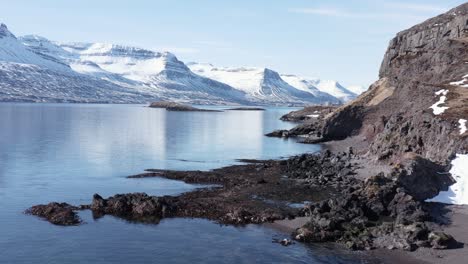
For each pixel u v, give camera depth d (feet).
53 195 236.02
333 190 251.80
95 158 357.20
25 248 161.58
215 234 180.34
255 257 157.58
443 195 229.45
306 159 336.90
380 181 222.07
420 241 168.04
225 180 277.23
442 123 295.07
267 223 195.31
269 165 328.70
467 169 248.93
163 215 202.69
